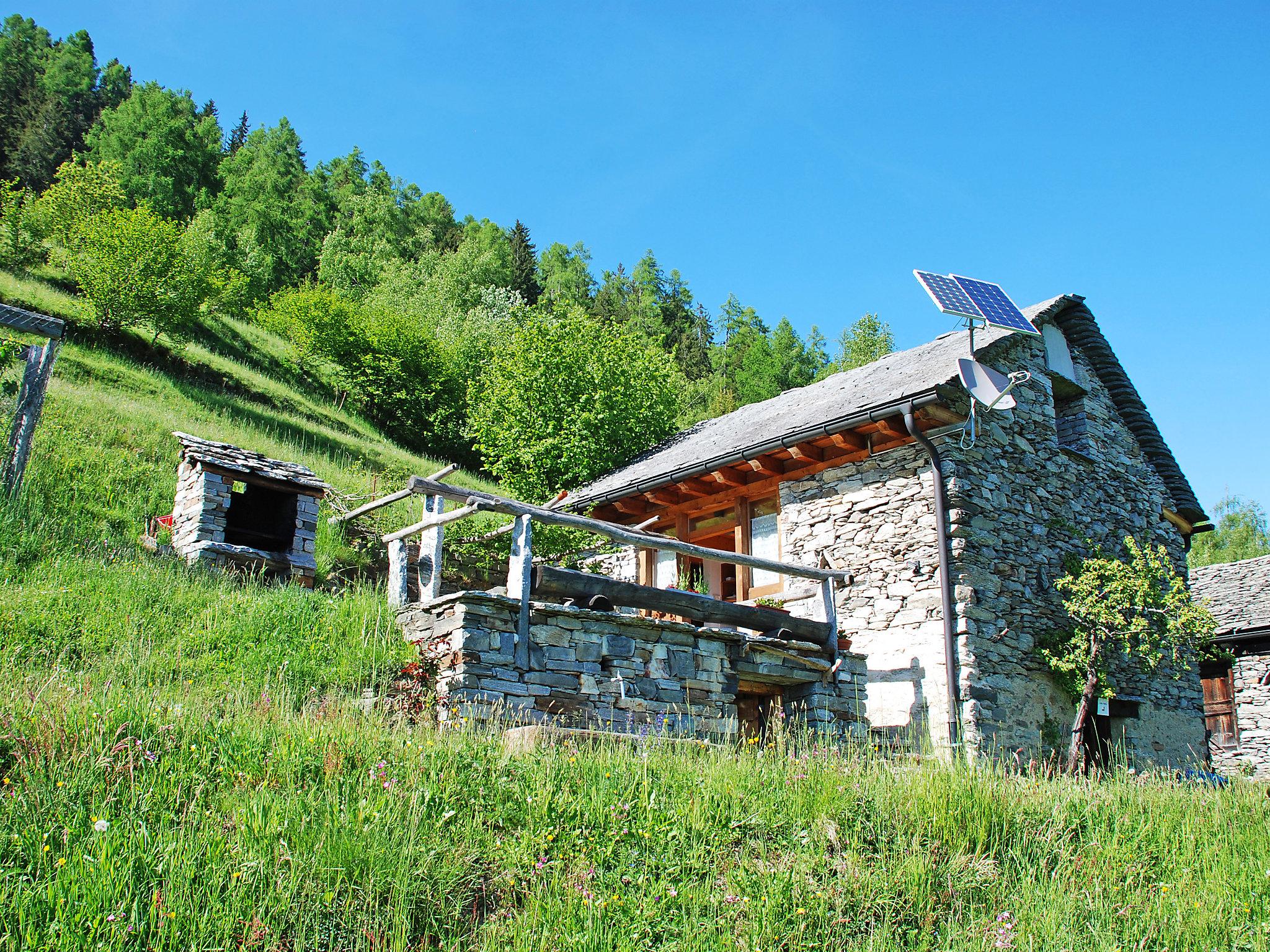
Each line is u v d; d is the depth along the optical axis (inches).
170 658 369.4
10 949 163.5
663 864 235.5
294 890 195.2
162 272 949.2
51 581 413.1
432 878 210.2
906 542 498.0
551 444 890.1
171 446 704.4
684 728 405.7
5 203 1067.9
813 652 462.0
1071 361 611.2
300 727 275.0
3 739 234.2
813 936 215.3
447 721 335.0
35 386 517.0
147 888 186.4
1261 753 681.0
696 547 428.8
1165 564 518.0
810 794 277.0
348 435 1032.2
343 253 2089.1
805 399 668.1
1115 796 324.8
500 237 2842.0
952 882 246.5
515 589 379.2
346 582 601.6
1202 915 245.4
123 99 2815.0
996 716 466.3
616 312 2532.0
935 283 512.1
